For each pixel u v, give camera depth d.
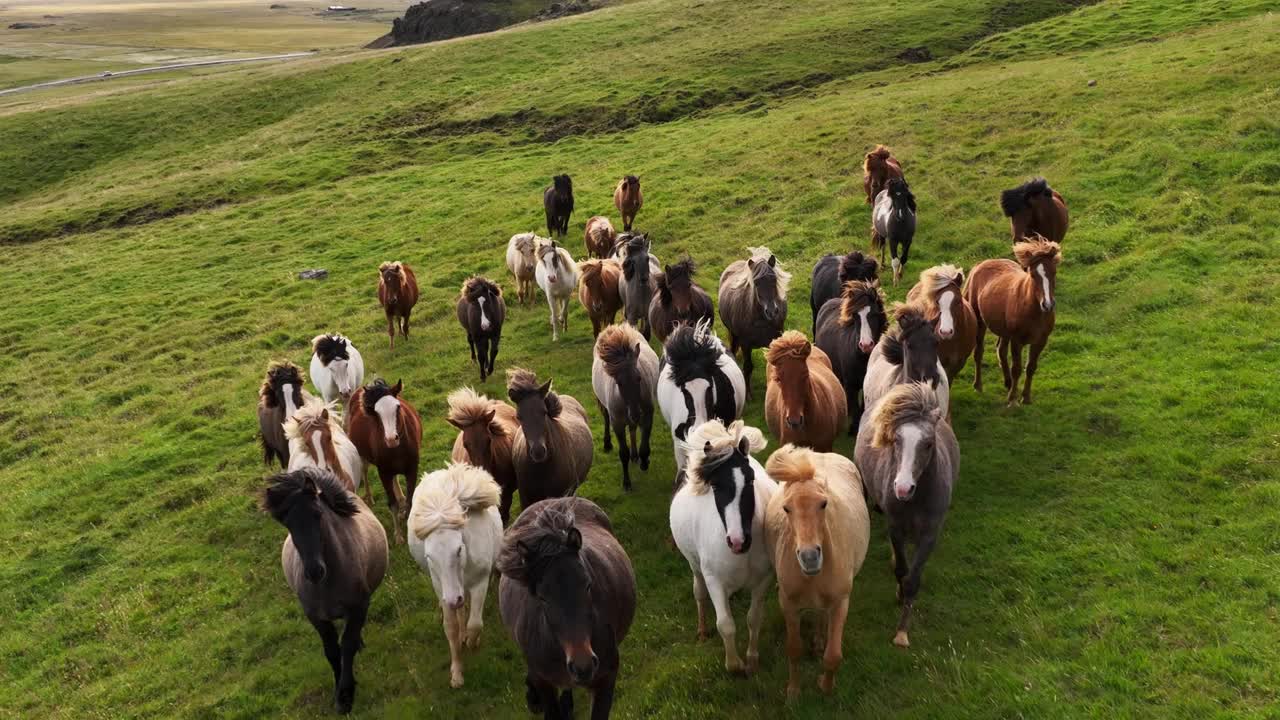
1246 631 8.02
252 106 50.03
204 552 12.43
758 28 48.62
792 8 51.84
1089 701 7.49
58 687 10.09
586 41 52.12
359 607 8.73
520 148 37.28
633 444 12.77
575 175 31.08
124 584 11.95
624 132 36.94
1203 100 23.08
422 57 53.62
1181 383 12.55
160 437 16.58
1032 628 8.45
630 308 16.17
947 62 37.69
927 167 23.22
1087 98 25.39
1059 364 13.92
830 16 48.47
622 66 45.56
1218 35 30.67
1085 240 17.73
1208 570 8.90
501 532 9.28
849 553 7.62
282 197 35.03
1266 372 12.40
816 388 10.20
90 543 13.17
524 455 10.01
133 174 41.72
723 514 7.68
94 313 25.12
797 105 34.78
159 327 23.08
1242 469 10.48
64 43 158.62
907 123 27.09
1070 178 20.58
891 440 8.05
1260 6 34.91
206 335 21.77
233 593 11.29
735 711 8.02
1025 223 15.85
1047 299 11.83
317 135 43.28
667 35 50.81
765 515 8.02
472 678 8.91
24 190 42.81
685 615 9.53
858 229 20.78
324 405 10.78
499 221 27.23
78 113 51.09
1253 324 13.77
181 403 18.06
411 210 30.58
